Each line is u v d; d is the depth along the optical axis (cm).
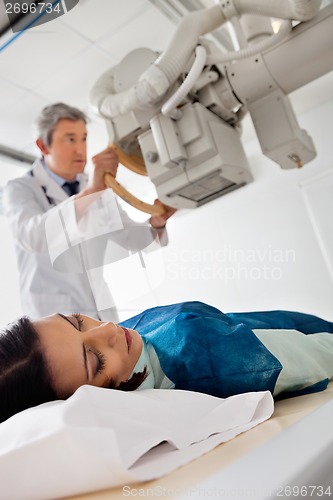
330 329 148
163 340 93
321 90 362
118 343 82
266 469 33
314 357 103
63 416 45
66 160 180
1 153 309
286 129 161
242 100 163
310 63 150
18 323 76
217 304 392
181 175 156
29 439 45
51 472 43
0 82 253
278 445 39
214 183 162
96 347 78
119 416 51
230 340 87
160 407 61
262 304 375
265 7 145
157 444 51
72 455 42
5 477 45
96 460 40
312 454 35
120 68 162
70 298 171
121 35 245
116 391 60
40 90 268
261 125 165
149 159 159
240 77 157
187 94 155
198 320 92
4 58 236
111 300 140
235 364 83
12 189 180
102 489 42
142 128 161
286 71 153
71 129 175
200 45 150
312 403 75
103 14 227
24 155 322
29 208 171
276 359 84
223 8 150
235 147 160
